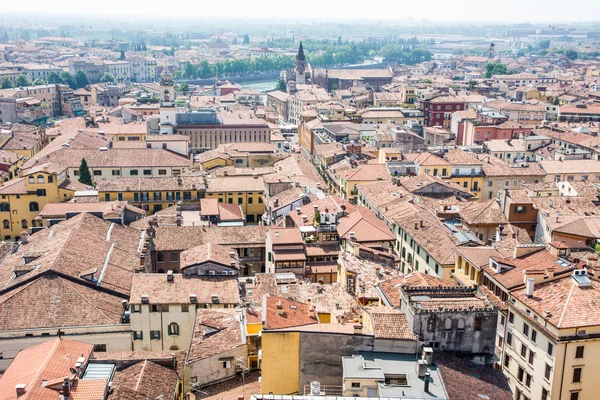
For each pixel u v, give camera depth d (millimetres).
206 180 199500
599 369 92062
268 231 140500
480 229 150875
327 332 76688
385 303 98000
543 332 92625
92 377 87062
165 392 87750
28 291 116750
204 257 125125
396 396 68500
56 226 152500
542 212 157625
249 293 114438
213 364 93875
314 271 127375
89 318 113500
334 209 147750
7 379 84000
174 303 113688
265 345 76938
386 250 131875
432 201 170875
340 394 76875
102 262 132250
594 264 114438
